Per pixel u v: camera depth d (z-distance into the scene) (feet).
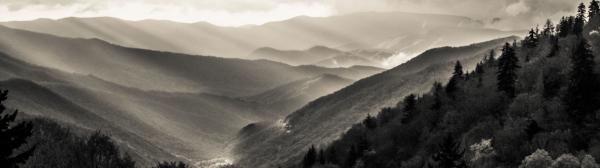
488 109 319.88
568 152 213.25
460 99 379.96
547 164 196.75
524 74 344.49
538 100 279.28
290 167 488.02
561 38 450.30
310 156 421.18
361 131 443.32
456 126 319.47
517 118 267.80
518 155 229.86
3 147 59.41
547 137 230.07
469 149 258.78
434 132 336.90
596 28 454.81
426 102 411.95
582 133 232.53
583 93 246.68
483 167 230.68
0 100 60.95
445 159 175.94
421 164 289.53
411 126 375.66
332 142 472.03
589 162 189.47
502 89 334.44
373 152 362.94
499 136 251.80
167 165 178.09
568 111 253.65
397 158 341.21
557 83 293.84
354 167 351.87
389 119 451.53
